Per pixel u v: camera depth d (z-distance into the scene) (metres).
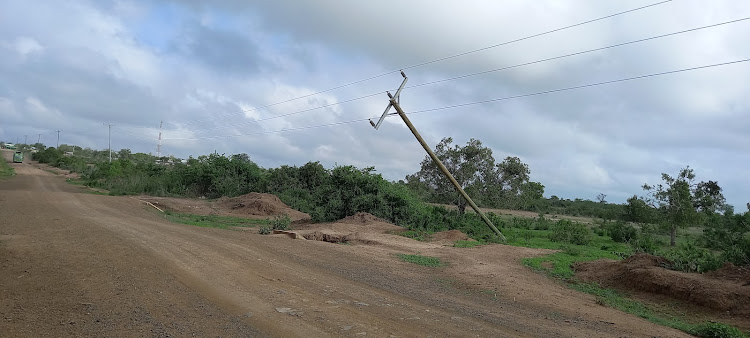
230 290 8.11
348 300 8.12
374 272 11.57
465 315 7.84
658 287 10.26
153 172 48.28
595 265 12.68
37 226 14.45
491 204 29.03
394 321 6.96
